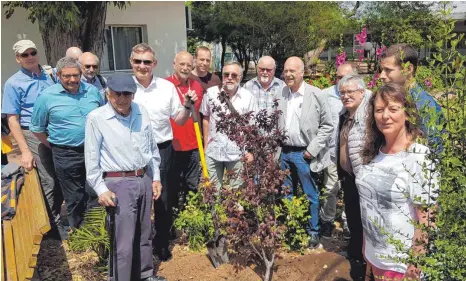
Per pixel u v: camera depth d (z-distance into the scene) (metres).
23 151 4.58
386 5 19.48
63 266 4.30
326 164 4.40
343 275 3.86
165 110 4.22
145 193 3.64
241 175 3.78
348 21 21.09
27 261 2.65
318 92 4.34
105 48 12.06
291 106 4.47
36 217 3.01
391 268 2.50
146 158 3.64
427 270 2.01
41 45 10.52
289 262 4.15
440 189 2.06
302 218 4.47
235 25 20.28
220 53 26.17
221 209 4.17
